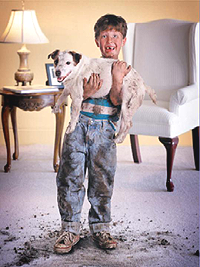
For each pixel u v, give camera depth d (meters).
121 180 3.56
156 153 4.45
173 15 4.61
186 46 3.69
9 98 3.57
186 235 2.53
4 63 4.67
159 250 2.32
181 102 3.31
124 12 4.61
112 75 2.05
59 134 3.73
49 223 2.68
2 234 2.51
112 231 2.56
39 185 3.43
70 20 4.62
